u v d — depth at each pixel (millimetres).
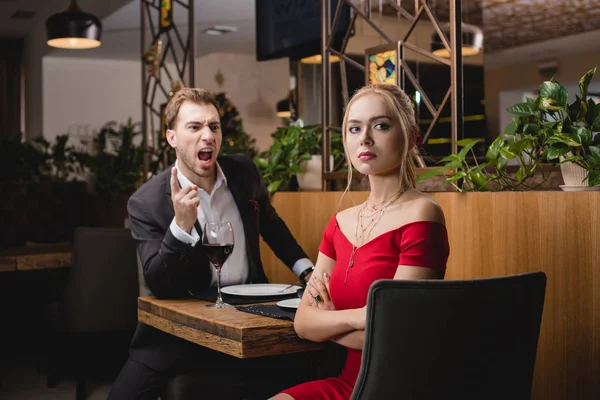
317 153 3230
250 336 1582
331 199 2580
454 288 1194
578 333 1617
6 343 4531
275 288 2123
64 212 5137
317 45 3717
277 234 2572
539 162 1858
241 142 4949
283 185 3152
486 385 1242
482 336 1216
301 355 2227
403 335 1211
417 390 1221
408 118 1591
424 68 5133
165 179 2312
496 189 1995
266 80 9180
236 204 2434
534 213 1729
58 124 8242
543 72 10234
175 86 4578
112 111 8586
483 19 7410
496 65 10773
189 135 2244
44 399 3305
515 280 1244
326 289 1604
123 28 6938
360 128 1581
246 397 2080
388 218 1552
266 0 4074
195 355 2117
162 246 2033
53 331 3471
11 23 7859
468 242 1939
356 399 1258
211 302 1985
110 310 3330
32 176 5738
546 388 1720
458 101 2143
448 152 3059
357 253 1575
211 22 6812
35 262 3512
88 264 3299
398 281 1209
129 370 2105
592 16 7324
